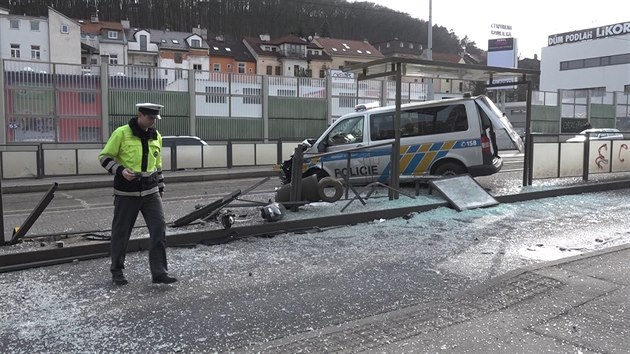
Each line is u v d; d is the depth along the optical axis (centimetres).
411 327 413
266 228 732
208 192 1365
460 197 923
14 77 2391
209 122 2864
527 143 1131
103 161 516
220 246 678
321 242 697
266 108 2991
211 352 376
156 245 528
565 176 1205
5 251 609
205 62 8169
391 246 674
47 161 1717
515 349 371
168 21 9631
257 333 410
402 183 1150
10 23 6316
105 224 894
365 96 3259
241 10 9712
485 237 715
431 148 1102
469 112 1093
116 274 529
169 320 436
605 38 6756
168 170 1902
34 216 675
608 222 816
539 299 468
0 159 1641
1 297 493
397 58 905
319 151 1135
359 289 512
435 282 532
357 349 373
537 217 851
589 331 399
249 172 1861
